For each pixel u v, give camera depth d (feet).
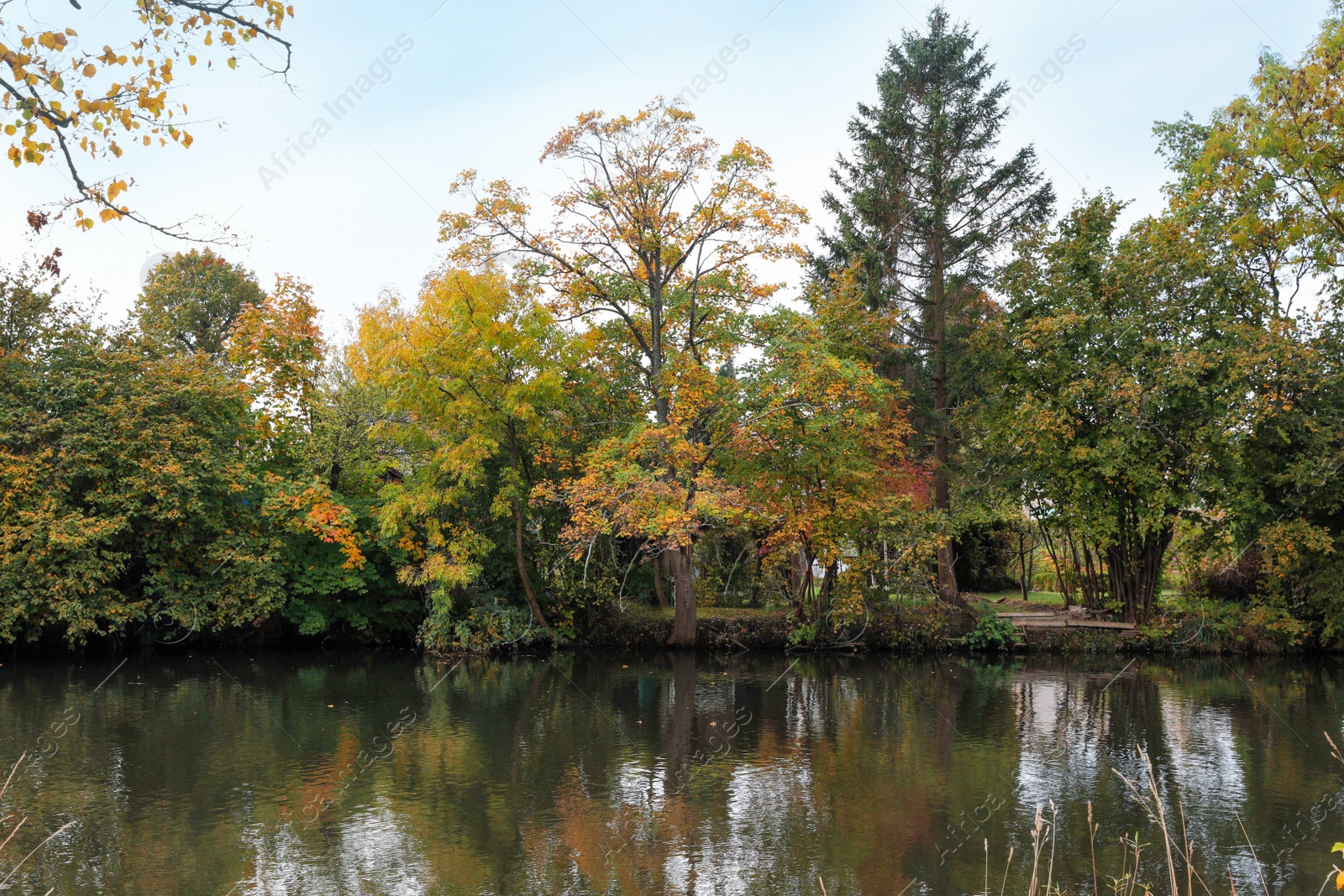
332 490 85.71
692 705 54.49
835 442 76.33
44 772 37.96
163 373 73.41
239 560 72.69
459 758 40.88
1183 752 42.68
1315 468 71.00
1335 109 37.63
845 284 85.15
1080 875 27.37
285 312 83.46
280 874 26.89
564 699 56.39
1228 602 82.64
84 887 25.82
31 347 71.26
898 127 90.07
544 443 81.00
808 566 81.35
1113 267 79.25
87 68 20.06
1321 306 74.95
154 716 49.37
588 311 81.71
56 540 62.59
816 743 44.37
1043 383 81.10
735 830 31.32
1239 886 26.61
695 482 69.92
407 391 75.82
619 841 30.07
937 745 43.93
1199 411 76.13
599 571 82.17
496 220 77.51
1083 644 79.56
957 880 26.86
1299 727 48.26
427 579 75.77
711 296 80.59
